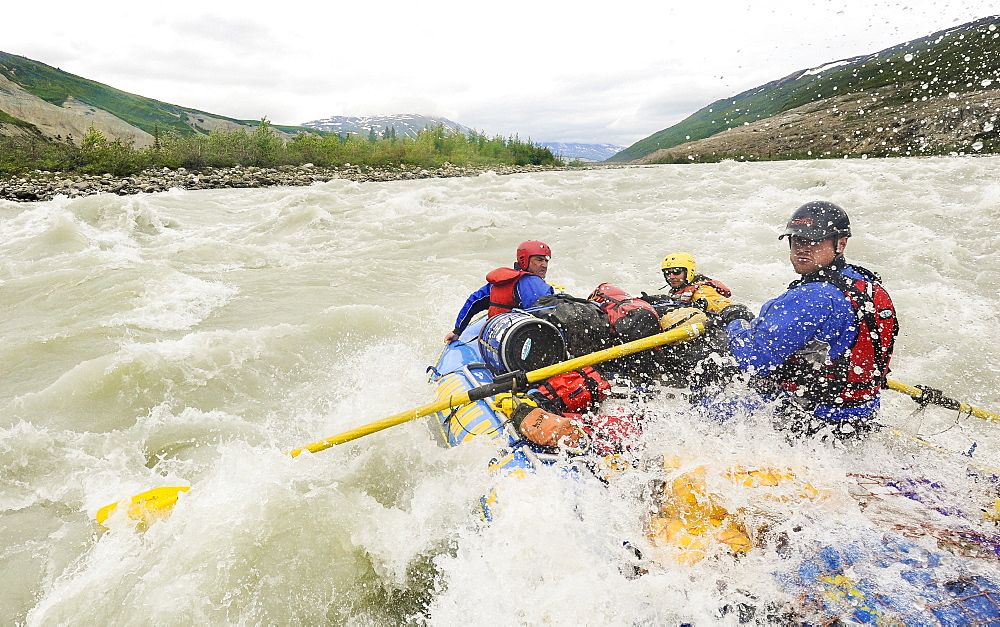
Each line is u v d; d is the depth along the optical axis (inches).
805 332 110.5
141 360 185.6
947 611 75.8
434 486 123.0
